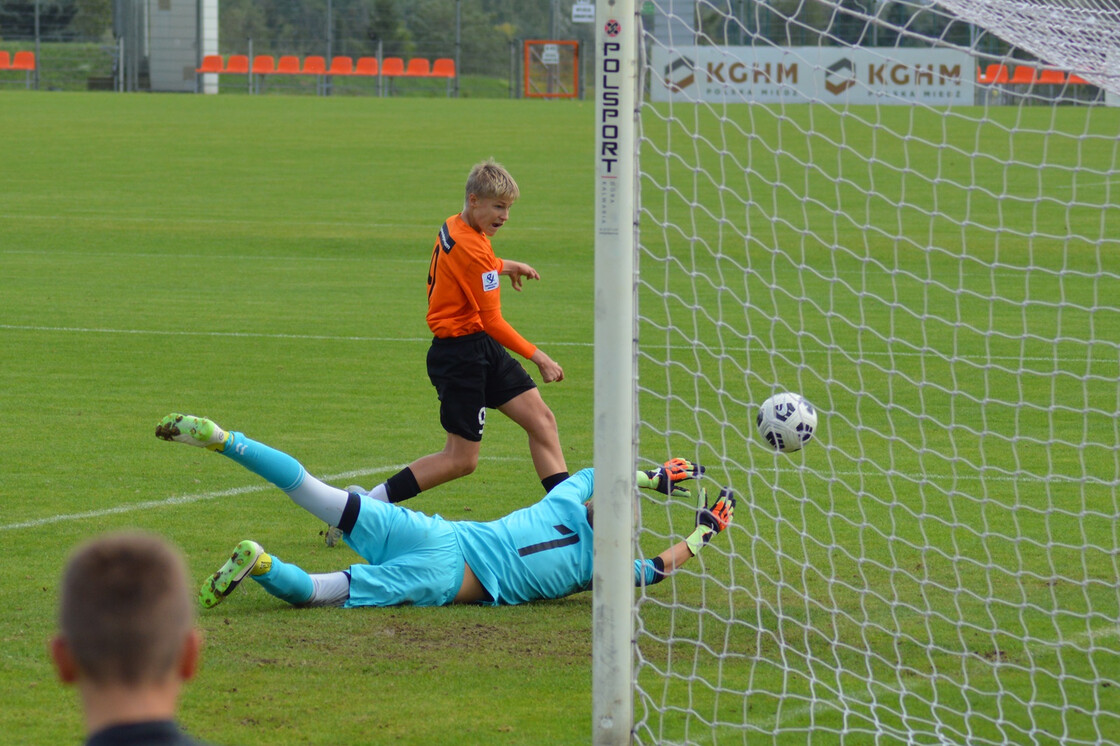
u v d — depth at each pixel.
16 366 38.97
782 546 22.44
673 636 18.48
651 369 38.19
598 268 14.73
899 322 45.81
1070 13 20.16
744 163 92.69
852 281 54.22
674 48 19.16
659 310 47.22
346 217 74.81
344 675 16.94
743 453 29.06
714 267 56.72
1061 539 22.73
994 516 24.17
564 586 20.33
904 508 22.52
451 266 22.53
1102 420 32.22
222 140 116.75
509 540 20.16
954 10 17.19
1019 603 19.59
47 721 15.26
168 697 6.96
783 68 20.52
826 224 70.31
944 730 15.39
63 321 46.19
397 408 34.34
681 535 23.09
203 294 52.22
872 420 32.19
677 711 15.93
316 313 48.44
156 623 6.83
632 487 15.01
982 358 40.00
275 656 17.52
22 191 83.44
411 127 132.00
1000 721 15.60
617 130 14.62
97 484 26.52
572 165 100.88
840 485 26.36
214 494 25.95
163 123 131.88
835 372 38.03
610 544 14.68
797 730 15.41
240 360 40.28
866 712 15.91
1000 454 28.97
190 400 34.84
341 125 133.50
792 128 114.00
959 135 111.38
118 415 32.97
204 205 78.94
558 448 23.75
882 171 92.31
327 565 21.72
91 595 6.82
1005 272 57.00
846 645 17.98
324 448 30.09
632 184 14.93
